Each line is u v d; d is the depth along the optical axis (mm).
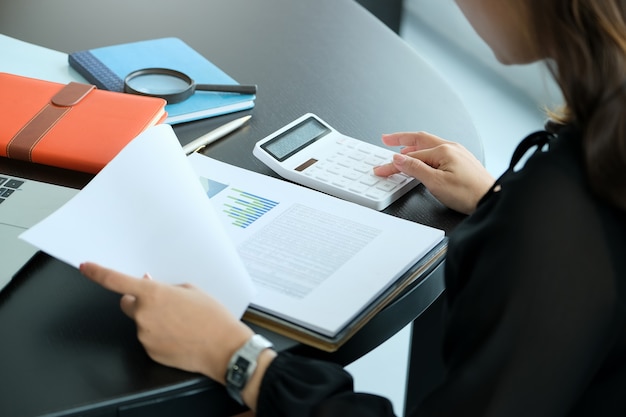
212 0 2037
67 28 1833
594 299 974
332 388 1064
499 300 987
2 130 1432
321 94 1701
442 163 1432
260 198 1354
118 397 1043
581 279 972
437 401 1011
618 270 983
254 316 1149
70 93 1531
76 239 1149
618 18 924
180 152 1278
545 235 979
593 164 965
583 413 1062
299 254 1238
